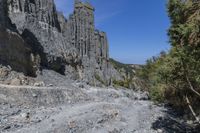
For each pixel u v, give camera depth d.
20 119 51.19
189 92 44.53
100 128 48.81
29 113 57.44
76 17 191.12
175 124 57.22
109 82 182.12
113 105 81.19
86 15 196.75
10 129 44.78
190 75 36.19
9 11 133.75
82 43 187.50
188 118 61.69
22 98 72.25
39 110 63.44
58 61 144.62
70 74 149.12
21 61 101.12
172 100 51.72
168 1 33.88
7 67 90.56
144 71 107.62
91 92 112.38
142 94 136.75
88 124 50.69
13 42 96.94
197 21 27.89
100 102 90.19
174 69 36.12
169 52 37.31
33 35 135.62
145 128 52.34
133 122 57.16
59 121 51.91
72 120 52.28
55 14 170.38
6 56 92.81
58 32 164.25
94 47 196.38
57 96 84.88
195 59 31.53
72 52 162.25
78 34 187.75
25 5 141.38
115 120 57.59
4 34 92.19
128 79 181.75
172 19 34.16
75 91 97.81
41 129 45.62
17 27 130.00
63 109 67.94
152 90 47.00
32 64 109.50
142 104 96.88
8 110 57.91
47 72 126.00
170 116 67.38
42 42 140.25
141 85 155.38
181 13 32.78
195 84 39.97
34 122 50.50
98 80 173.25
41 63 133.50
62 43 159.00
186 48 31.02
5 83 80.75
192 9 30.59
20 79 86.81
